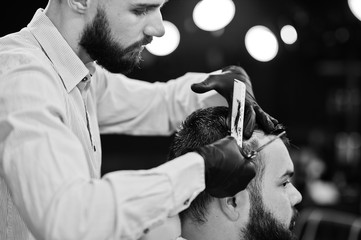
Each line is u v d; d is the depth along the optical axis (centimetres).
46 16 155
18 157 123
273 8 604
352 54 772
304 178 521
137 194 120
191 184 125
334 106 902
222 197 135
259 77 863
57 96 136
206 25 450
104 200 118
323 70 877
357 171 673
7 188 150
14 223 151
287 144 155
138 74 710
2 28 559
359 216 518
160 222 123
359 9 455
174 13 617
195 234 148
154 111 201
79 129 158
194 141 150
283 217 148
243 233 146
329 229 324
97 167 171
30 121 126
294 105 922
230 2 445
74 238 117
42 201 119
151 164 742
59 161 122
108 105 197
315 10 616
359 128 868
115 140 780
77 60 154
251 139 147
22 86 131
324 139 816
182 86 200
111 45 144
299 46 691
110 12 142
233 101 146
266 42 514
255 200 146
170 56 713
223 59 733
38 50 150
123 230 118
